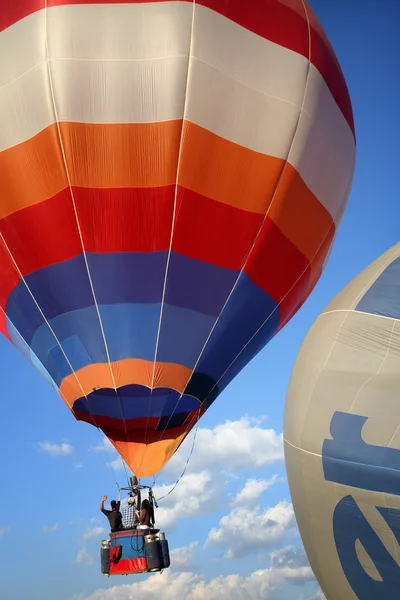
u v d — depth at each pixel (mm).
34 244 13555
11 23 13234
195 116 13016
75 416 14297
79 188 13109
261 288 14273
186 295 13617
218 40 13148
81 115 12898
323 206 14766
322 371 12578
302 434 12500
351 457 11977
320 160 14367
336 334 12711
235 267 13812
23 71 13008
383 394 12031
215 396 14695
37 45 12961
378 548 11773
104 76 12867
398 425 11828
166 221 13266
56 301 13695
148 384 13719
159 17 12977
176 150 13031
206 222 13422
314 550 12492
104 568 13039
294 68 13789
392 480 11680
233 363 14578
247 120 13359
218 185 13344
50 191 13211
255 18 13641
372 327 12500
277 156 13633
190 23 12992
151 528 13219
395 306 12523
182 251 13414
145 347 13609
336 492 12086
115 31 12922
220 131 13203
